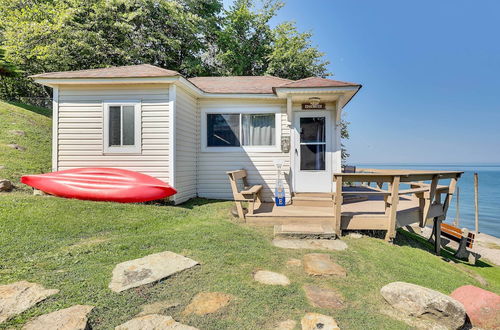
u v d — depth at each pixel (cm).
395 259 379
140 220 479
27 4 1449
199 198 747
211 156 765
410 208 541
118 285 246
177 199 650
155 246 359
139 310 211
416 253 433
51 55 1356
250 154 754
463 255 631
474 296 264
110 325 190
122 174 605
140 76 611
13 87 1708
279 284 274
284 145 727
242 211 533
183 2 1903
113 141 646
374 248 416
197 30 1800
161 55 1656
